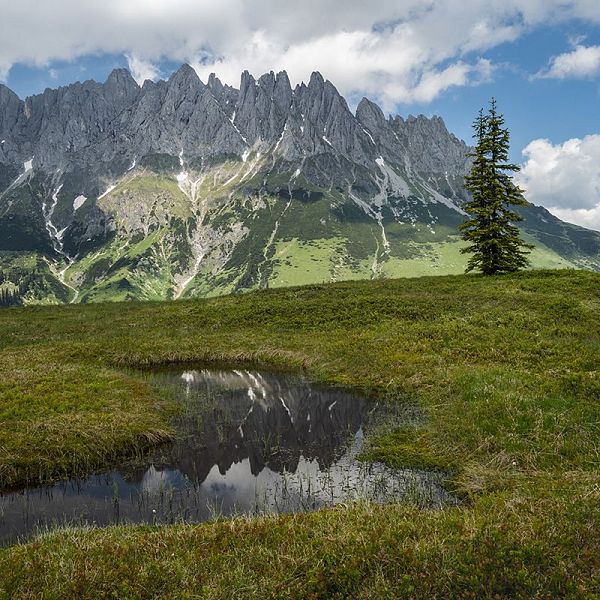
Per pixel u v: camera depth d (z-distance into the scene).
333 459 15.23
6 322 44.19
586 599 6.38
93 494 13.05
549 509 8.88
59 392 20.91
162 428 18.00
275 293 48.75
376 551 7.72
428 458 14.60
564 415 15.01
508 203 49.53
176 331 38.28
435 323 32.75
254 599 6.78
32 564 7.97
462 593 6.73
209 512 11.80
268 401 22.23
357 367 26.52
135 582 7.27
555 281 40.03
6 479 13.66
